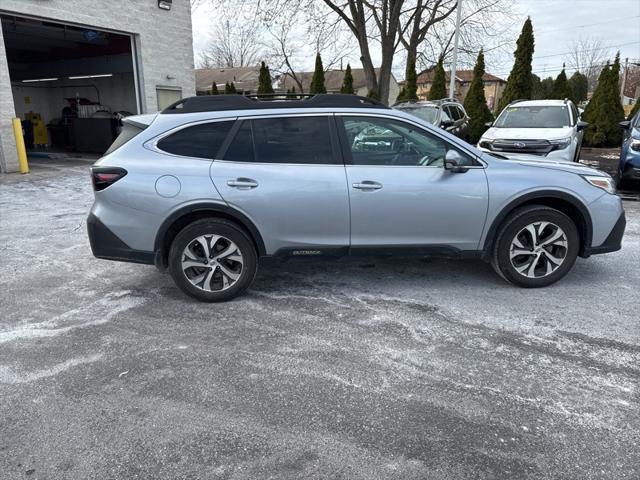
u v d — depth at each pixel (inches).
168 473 89.0
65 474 88.8
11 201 336.2
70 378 119.5
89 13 500.1
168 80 608.1
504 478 87.3
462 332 141.4
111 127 638.5
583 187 164.9
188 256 160.6
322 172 157.6
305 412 106.0
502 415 104.3
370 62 931.3
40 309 160.6
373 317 152.2
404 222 161.2
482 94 762.2
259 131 159.6
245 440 97.5
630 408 106.0
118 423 102.8
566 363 124.1
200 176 155.1
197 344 136.3
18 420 103.8
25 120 725.3
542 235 169.0
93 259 212.4
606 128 632.4
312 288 177.0
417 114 514.0
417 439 97.3
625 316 150.6
